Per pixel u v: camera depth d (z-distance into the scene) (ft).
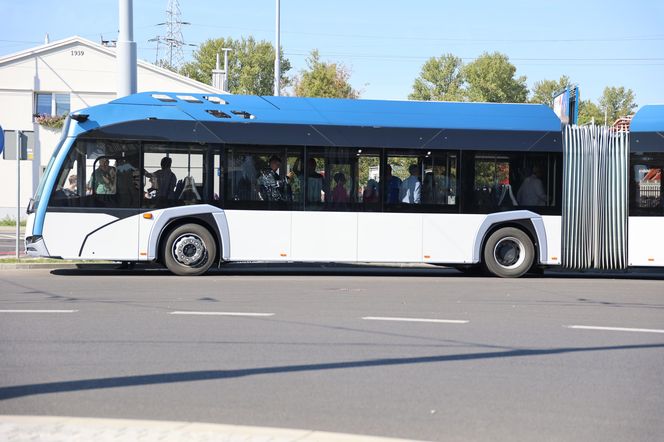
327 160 52.19
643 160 54.39
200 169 51.13
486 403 20.58
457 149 53.16
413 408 19.99
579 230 54.19
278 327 31.22
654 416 19.62
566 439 17.67
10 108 135.33
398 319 33.83
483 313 36.17
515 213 53.52
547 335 30.60
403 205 52.65
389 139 52.70
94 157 50.16
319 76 157.99
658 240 54.39
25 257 60.29
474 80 288.30
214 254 51.26
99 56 137.59
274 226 51.57
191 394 20.98
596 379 23.43
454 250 53.06
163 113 51.11
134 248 50.34
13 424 17.10
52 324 31.19
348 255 52.21
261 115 52.01
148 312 34.55
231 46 306.14
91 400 20.22
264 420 18.69
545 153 54.03
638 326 33.14
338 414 19.31
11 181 135.23
